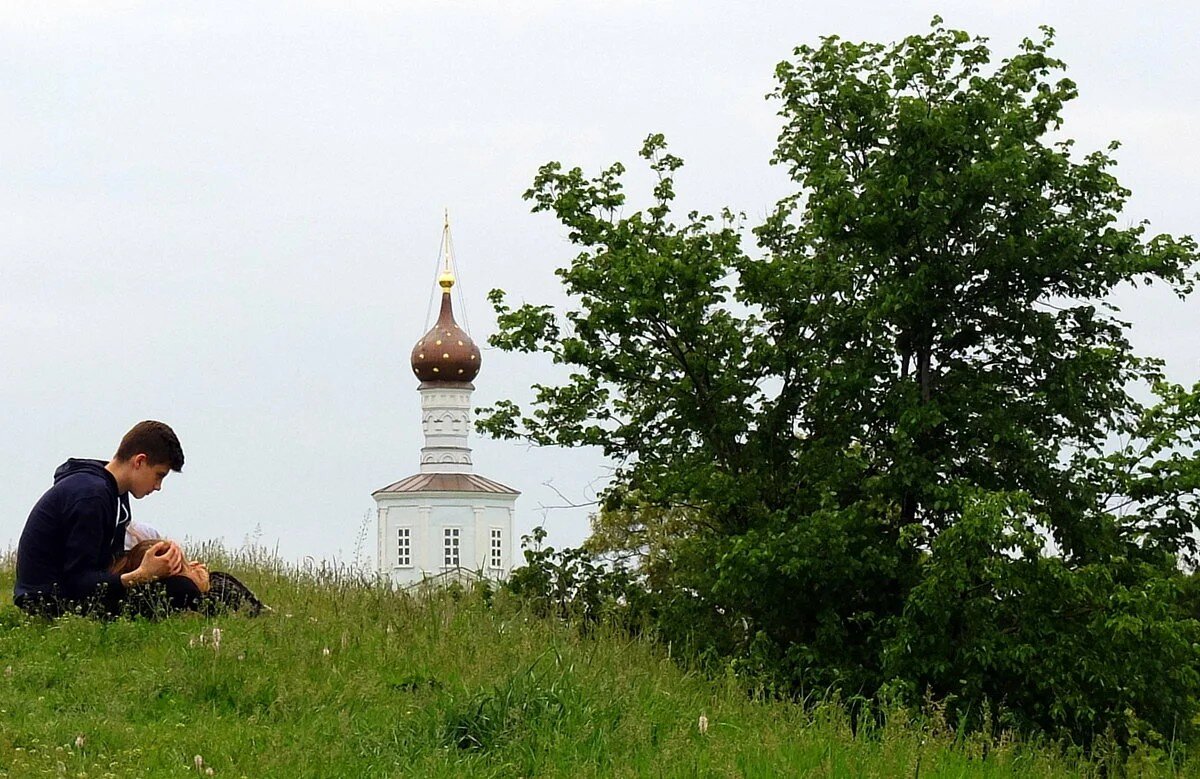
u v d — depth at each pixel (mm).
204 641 22438
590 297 54250
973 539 42344
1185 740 42375
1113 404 51312
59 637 22922
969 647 42750
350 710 20328
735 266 52375
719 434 52250
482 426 55406
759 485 50781
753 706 23297
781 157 52906
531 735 19109
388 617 26219
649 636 28328
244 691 20594
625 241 54031
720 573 46312
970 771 20141
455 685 21547
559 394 55844
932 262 49688
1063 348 51656
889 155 50219
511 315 55094
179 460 25500
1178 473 47531
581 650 24625
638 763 18625
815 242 54344
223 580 25984
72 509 24375
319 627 24750
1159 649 43875
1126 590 43812
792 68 52438
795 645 44938
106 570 24938
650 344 54156
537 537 52344
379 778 17609
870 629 46906
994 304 50812
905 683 41094
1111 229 50031
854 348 50250
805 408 52406
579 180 55562
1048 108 50906
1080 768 24047
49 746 17547
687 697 23141
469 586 31438
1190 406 47125
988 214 50781
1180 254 49156
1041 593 43438
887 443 50125
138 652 22688
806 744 19922
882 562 45562
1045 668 42812
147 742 18391
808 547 45281
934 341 50719
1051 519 48750
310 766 17672
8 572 33938
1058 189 50875
